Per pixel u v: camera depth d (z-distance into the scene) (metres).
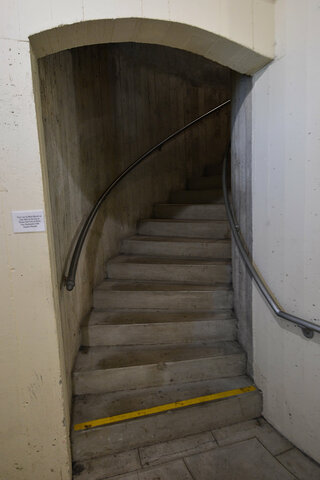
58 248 1.51
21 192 1.13
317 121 1.18
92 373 1.66
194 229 2.64
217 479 1.30
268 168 1.47
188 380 1.76
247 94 1.62
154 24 1.18
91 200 2.20
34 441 1.27
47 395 1.26
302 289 1.32
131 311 2.10
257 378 1.70
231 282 2.17
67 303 1.63
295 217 1.33
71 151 1.82
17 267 1.17
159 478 1.31
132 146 2.86
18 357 1.22
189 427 1.53
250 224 1.67
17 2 1.06
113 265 2.39
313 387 1.33
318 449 1.34
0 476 1.27
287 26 1.28
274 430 1.56
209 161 3.64
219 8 1.24
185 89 3.35
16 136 1.11
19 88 1.09
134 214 2.93
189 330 1.93
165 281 2.29
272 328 1.54
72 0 1.09
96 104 2.30
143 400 1.61
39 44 1.14
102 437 1.42
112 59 2.59
